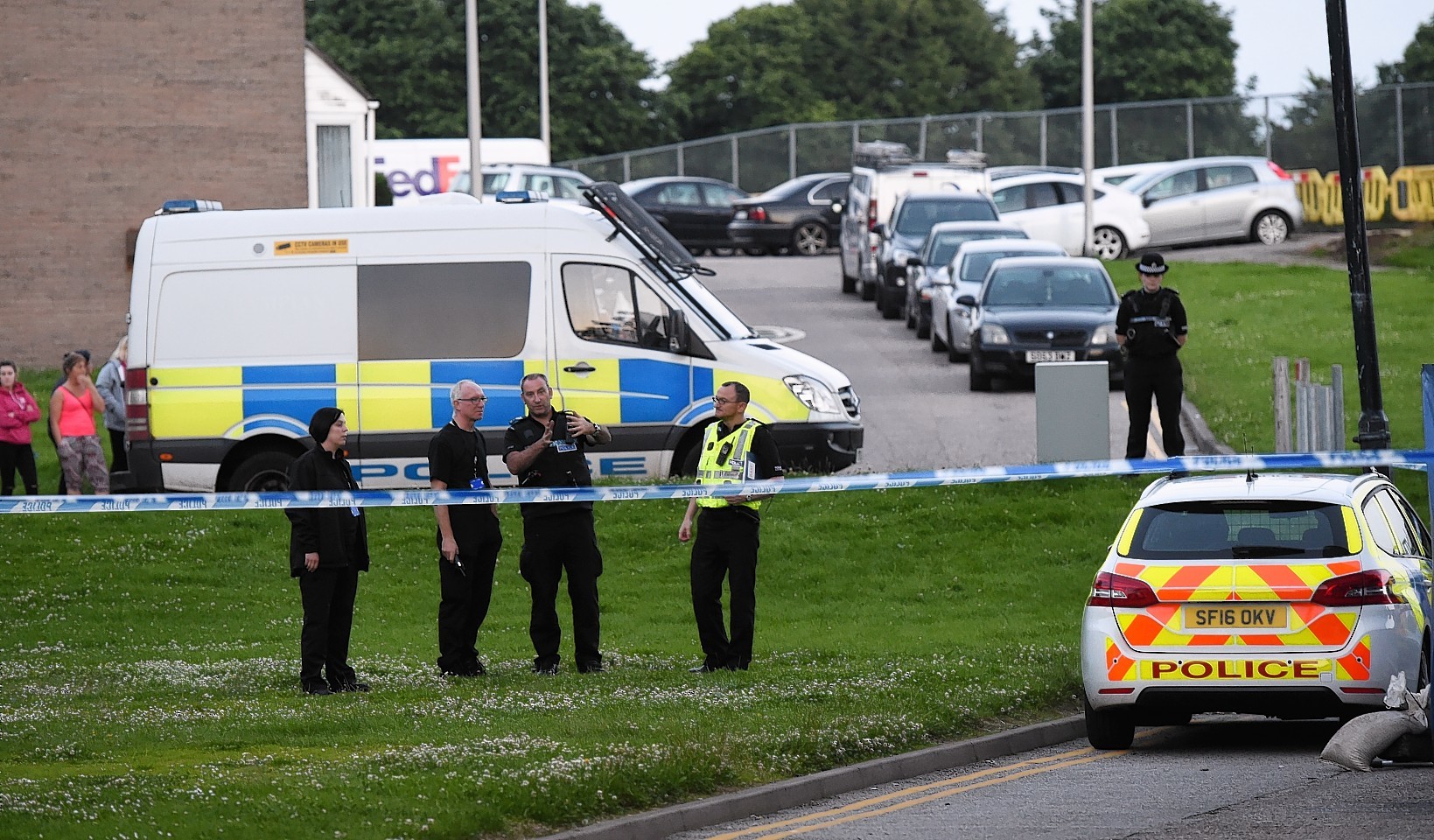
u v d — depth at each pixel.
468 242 70.38
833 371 72.56
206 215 70.81
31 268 109.25
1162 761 39.00
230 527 70.25
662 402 70.56
